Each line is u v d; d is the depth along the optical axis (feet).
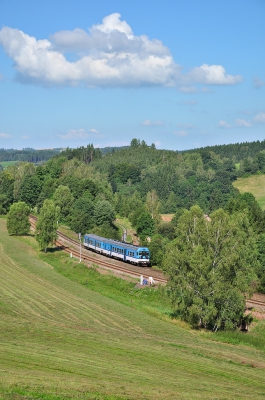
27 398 92.63
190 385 116.26
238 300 187.01
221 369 133.80
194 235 204.74
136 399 99.81
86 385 105.60
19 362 118.73
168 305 225.35
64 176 642.22
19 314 184.14
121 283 255.29
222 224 204.54
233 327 192.54
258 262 257.55
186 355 144.66
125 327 182.09
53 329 161.27
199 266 189.88
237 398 108.99
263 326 192.75
